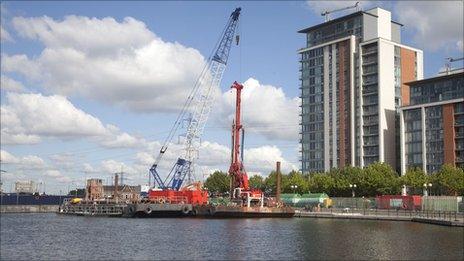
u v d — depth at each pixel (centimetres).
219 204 16438
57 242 9362
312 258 6981
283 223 13400
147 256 7356
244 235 10106
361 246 8100
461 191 19325
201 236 10044
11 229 12631
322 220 14562
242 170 17262
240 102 17488
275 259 6938
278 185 17275
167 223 14050
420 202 16912
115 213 19288
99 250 8094
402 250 7600
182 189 18462
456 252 7356
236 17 19725
